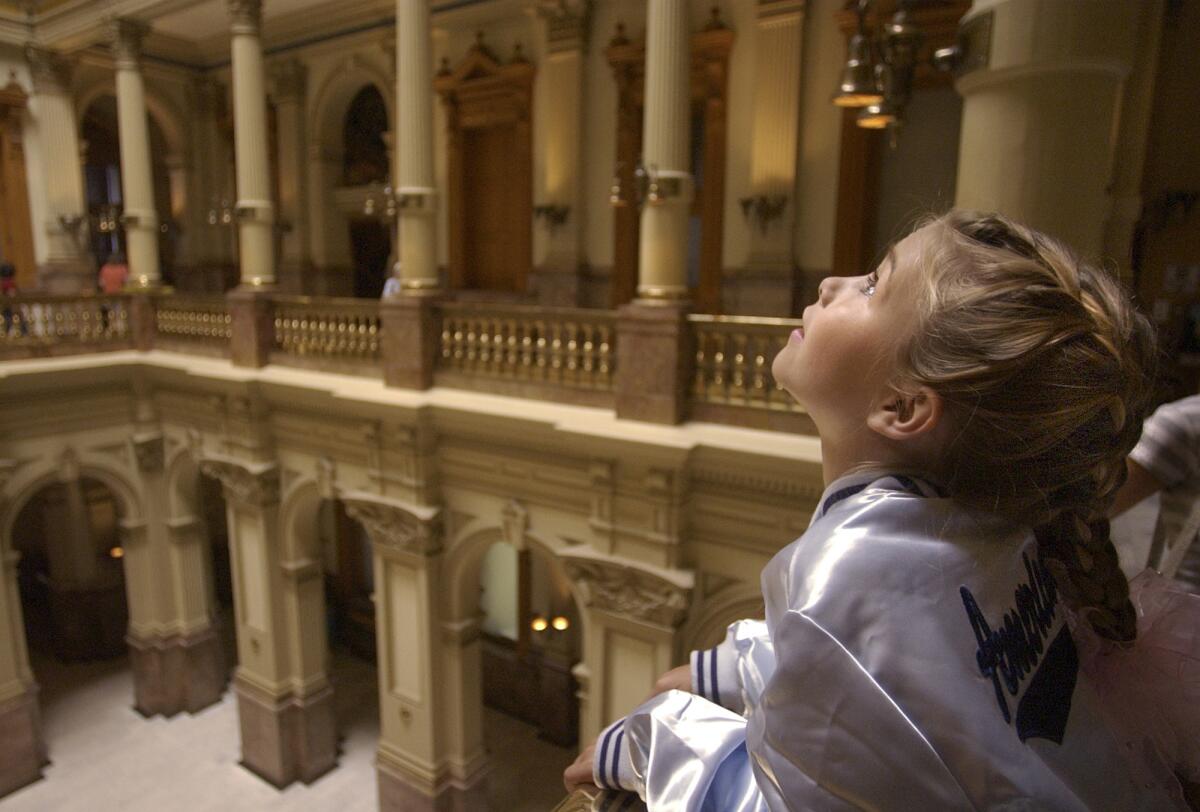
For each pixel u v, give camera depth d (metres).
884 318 0.88
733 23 10.28
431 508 8.38
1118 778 0.80
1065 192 3.31
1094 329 0.81
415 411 7.88
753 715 0.79
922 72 9.44
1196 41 7.82
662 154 6.40
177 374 11.20
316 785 11.30
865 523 0.80
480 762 9.14
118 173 20.42
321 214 15.62
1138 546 3.09
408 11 8.00
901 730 0.68
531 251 12.56
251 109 10.07
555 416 7.01
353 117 15.79
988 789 0.66
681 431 6.38
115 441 12.16
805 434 6.15
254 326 9.95
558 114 11.79
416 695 8.98
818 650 0.73
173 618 13.27
